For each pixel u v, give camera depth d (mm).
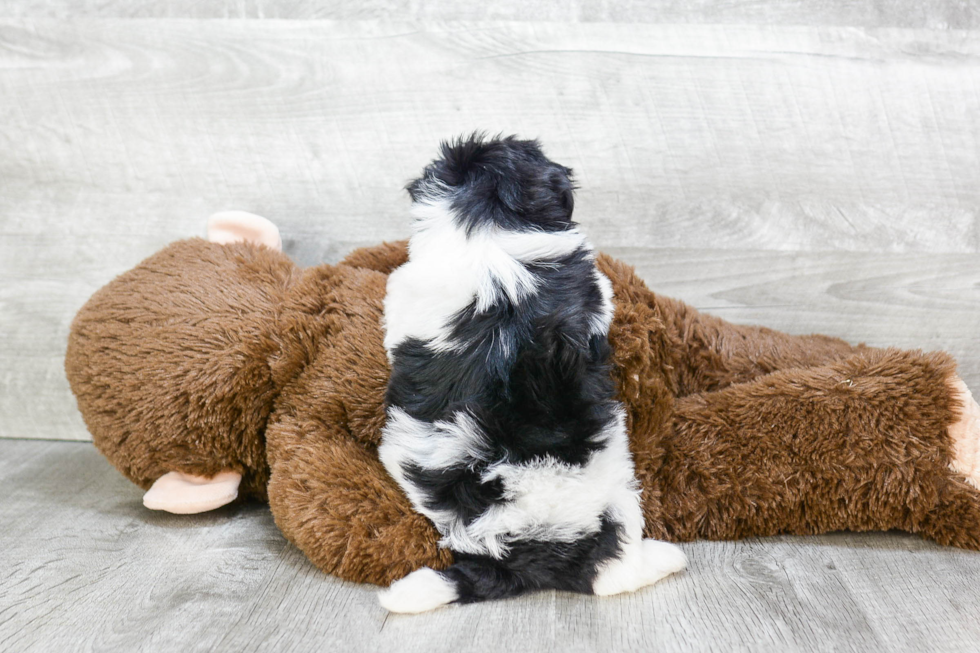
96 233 1407
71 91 1358
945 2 1249
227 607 874
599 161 1319
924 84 1271
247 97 1342
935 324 1335
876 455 999
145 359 1068
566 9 1279
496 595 879
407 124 1331
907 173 1297
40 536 1065
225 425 1064
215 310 1083
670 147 1309
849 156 1297
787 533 1062
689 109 1297
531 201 910
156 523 1111
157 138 1367
